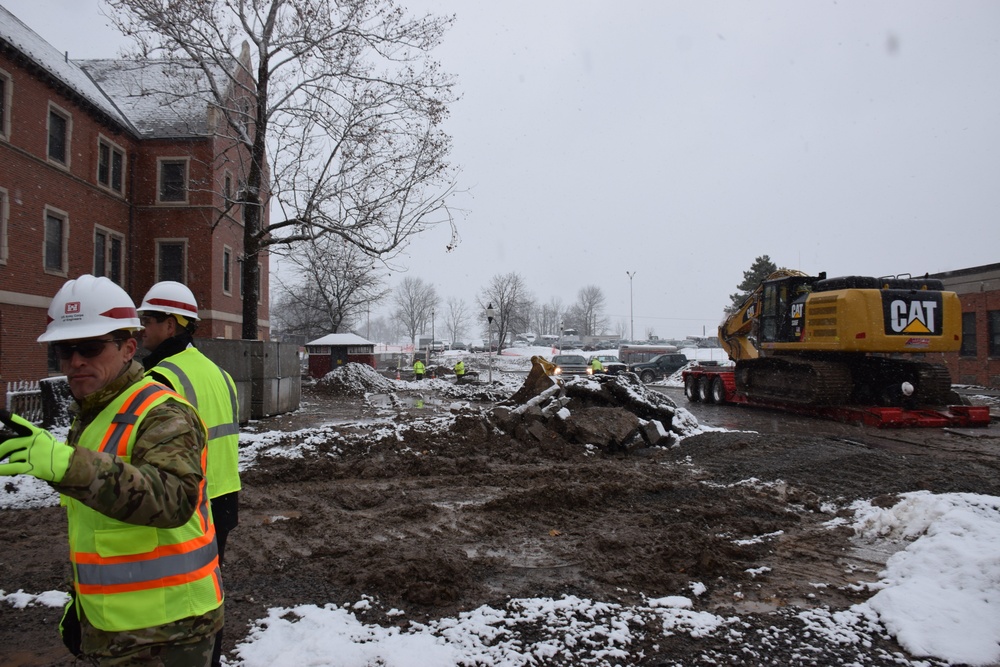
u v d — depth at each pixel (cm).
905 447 1152
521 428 1095
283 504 730
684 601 451
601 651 385
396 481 845
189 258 2670
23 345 1978
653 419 1209
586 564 527
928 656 379
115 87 2839
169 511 191
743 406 1986
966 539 508
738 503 713
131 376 221
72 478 174
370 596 463
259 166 1761
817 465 917
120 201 2542
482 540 593
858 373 1600
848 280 1507
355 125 1716
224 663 366
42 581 507
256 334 1762
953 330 1463
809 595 469
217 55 1756
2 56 1895
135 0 1571
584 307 10700
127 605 205
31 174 2017
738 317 2005
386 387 2594
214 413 347
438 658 370
